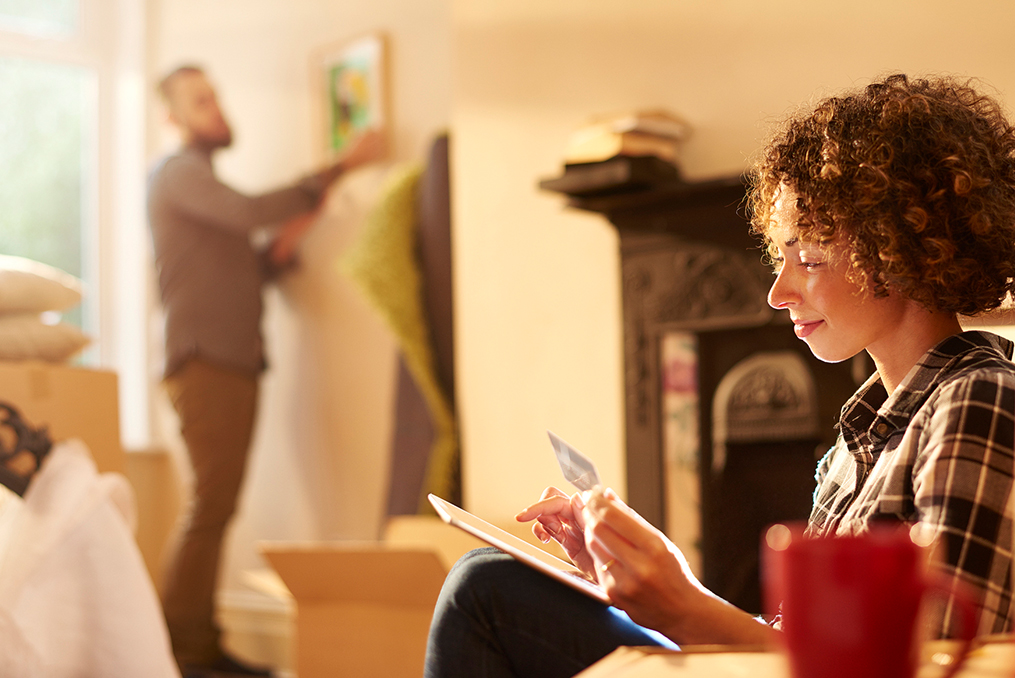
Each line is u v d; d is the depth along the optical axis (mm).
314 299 3717
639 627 866
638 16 2584
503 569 884
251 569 3838
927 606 655
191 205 3619
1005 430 719
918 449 773
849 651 415
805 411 2320
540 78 2779
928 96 900
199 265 3605
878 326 883
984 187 850
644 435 2467
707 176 2430
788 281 929
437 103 3383
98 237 4324
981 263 852
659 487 2439
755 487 2393
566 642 850
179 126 3826
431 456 3189
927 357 837
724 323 2326
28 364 2055
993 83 2029
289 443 3773
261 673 3484
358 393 3576
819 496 983
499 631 869
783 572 440
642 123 2346
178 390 3578
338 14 3680
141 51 4285
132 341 4289
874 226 848
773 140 992
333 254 3656
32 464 2000
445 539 2490
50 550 1883
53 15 4266
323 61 3709
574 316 2680
